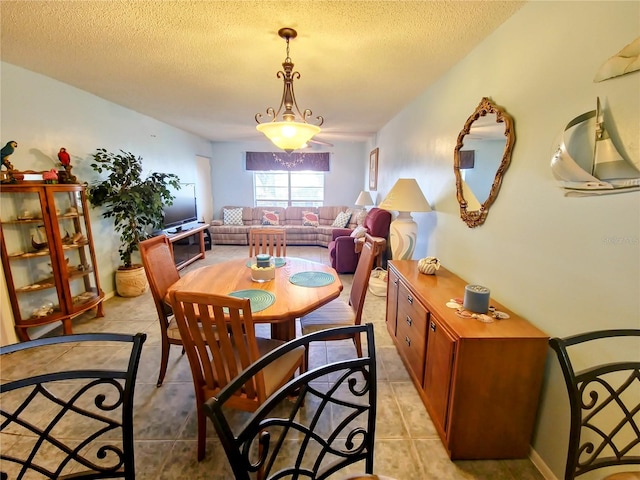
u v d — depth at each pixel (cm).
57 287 250
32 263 257
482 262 191
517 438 146
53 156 276
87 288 303
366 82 273
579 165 117
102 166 323
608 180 108
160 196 365
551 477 138
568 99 126
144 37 192
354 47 202
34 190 231
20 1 154
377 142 546
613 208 107
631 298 103
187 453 150
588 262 117
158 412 176
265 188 718
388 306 267
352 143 696
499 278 174
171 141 502
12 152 225
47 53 216
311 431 88
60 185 247
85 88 300
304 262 248
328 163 700
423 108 302
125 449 95
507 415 142
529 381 139
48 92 269
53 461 145
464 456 147
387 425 168
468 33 181
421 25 174
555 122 133
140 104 362
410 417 173
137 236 343
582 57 119
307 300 169
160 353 235
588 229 117
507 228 166
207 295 119
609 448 115
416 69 240
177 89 301
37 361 222
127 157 347
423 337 178
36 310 252
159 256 208
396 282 239
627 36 103
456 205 228
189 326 129
